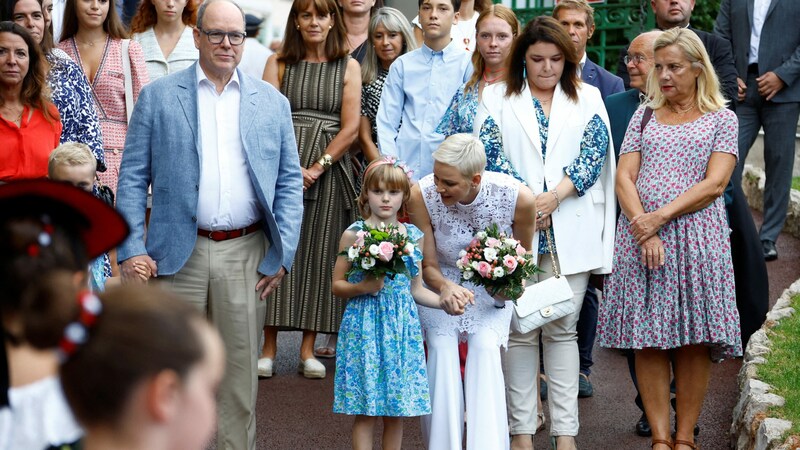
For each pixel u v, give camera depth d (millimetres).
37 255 3057
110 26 9211
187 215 6848
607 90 9453
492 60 8281
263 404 8812
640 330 7285
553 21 7742
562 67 7781
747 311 8211
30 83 7363
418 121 9414
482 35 8312
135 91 9195
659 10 9969
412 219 7113
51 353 3074
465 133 7508
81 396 2475
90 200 3123
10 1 8055
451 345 7016
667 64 7328
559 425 7527
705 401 8961
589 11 9375
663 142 7359
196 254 6906
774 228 12922
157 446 2496
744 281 8188
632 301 7344
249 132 6918
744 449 7285
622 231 7469
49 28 8227
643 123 7562
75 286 3100
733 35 12914
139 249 6832
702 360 7434
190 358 2492
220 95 6969
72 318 2803
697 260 7191
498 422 6953
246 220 6980
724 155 7238
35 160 7312
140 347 2453
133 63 9211
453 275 7195
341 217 9641
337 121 9656
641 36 8359
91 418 2488
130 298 2520
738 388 8734
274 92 7164
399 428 7086
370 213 7188
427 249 7113
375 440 8141
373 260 6641
